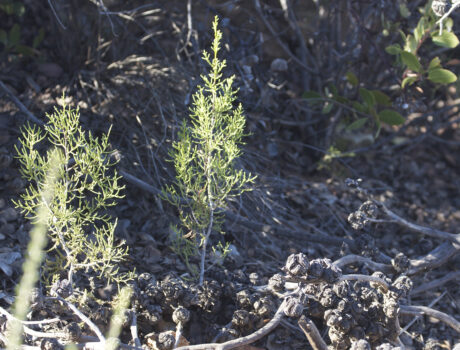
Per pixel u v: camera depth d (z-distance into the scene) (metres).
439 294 2.84
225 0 3.42
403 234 3.39
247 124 3.65
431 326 2.60
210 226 2.33
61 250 2.49
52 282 2.18
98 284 2.38
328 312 2.07
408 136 4.39
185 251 2.46
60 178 2.22
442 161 4.32
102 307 2.16
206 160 2.26
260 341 2.25
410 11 3.54
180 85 3.43
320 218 3.38
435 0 2.65
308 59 3.94
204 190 2.28
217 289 2.24
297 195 3.51
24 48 3.64
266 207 3.21
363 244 2.68
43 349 1.82
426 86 3.78
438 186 4.04
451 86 3.96
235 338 2.15
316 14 3.65
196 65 3.51
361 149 3.92
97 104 3.34
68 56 3.55
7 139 2.95
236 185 3.13
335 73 3.85
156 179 3.08
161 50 3.65
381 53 3.32
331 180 3.82
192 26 3.61
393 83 3.79
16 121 3.06
